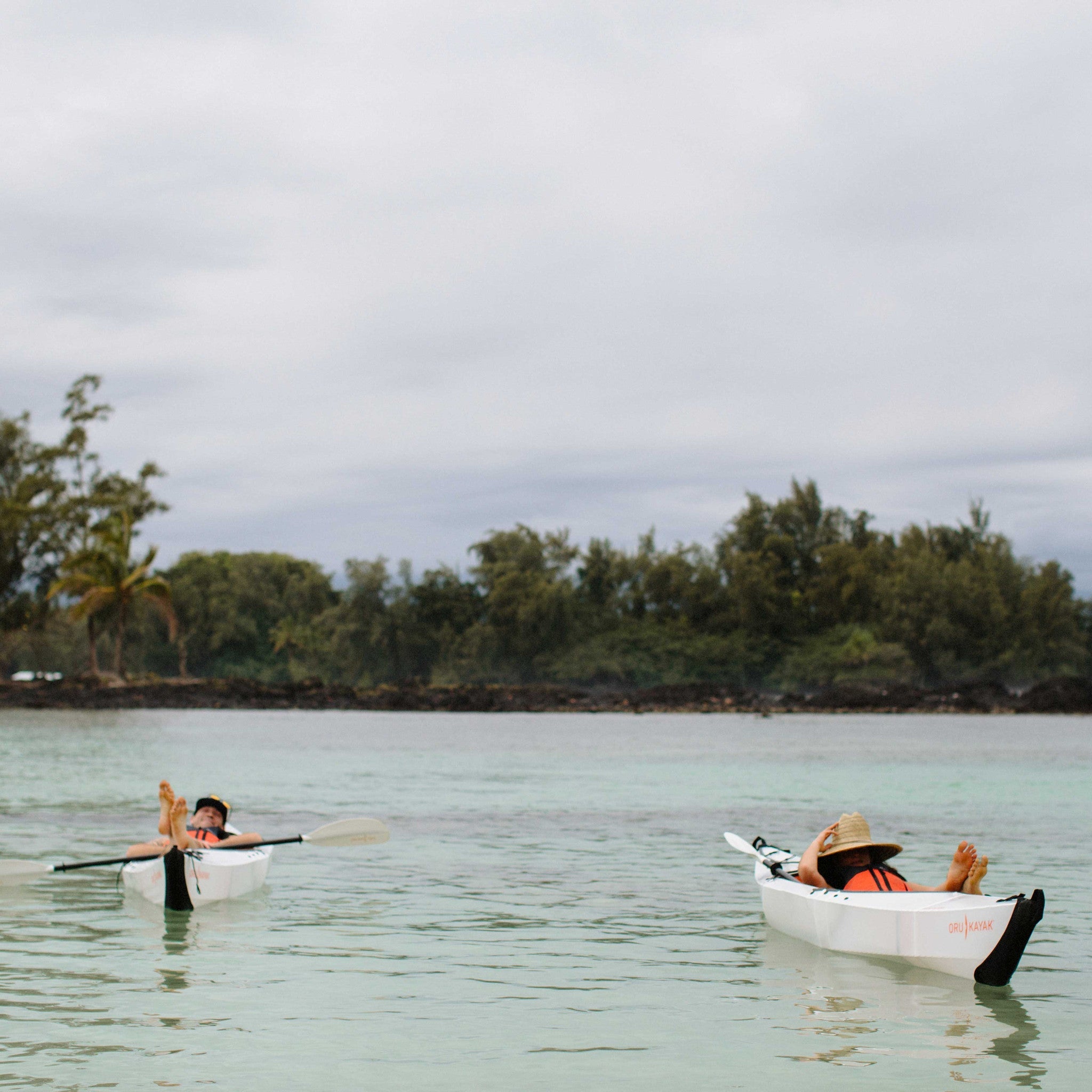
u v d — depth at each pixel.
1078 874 13.33
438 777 25.53
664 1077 6.50
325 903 11.38
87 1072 6.45
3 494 73.69
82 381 72.81
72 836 15.83
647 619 103.44
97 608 70.62
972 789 23.47
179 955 9.18
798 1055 6.91
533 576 100.81
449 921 10.58
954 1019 7.66
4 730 43.47
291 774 26.11
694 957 9.29
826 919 9.54
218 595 116.69
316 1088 6.26
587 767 28.50
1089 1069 6.69
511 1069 6.61
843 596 96.25
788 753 34.09
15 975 8.55
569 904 11.43
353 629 101.19
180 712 60.50
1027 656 89.50
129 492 72.50
